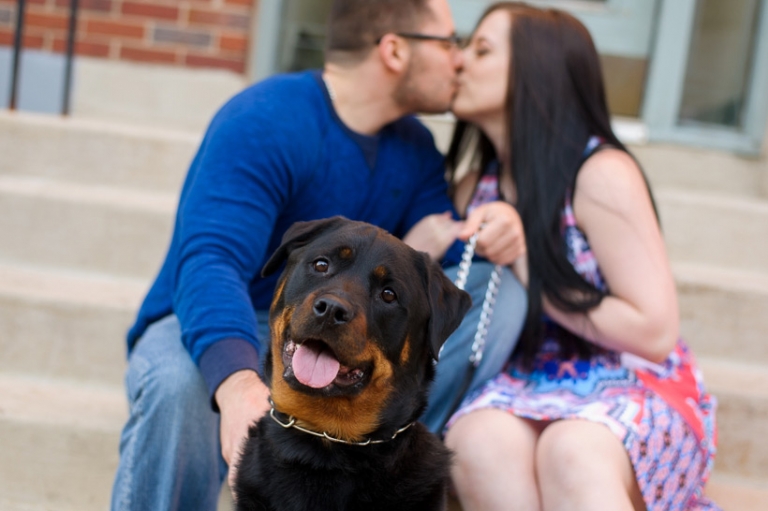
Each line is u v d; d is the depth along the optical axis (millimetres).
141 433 2297
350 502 1953
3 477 2807
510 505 2312
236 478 2039
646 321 2482
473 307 2611
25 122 3953
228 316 2240
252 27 4742
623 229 2553
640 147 4664
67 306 3141
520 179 2682
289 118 2607
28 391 3039
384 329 1938
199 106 4742
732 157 4629
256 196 2477
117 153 3986
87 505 2799
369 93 2721
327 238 2023
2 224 3576
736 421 3088
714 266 3963
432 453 2078
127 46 4719
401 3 2650
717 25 4766
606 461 2217
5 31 4691
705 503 2602
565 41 2729
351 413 1937
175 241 2598
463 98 2822
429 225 2688
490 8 2875
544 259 2598
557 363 2637
